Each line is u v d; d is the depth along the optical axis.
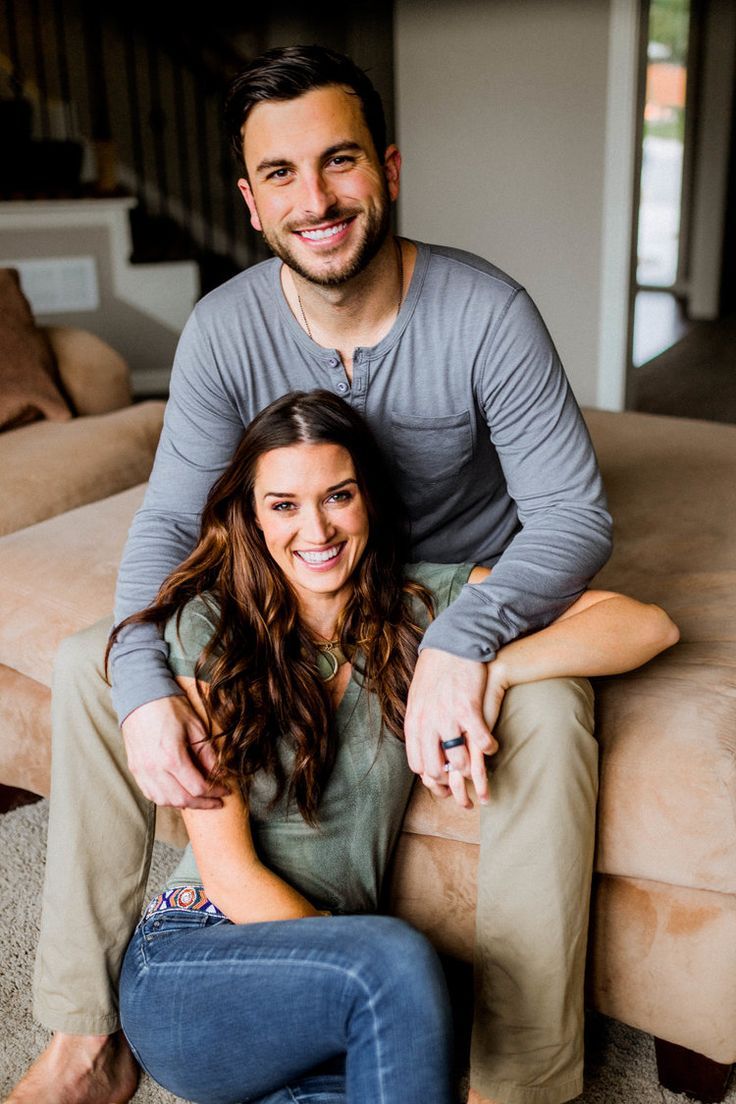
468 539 1.69
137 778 1.30
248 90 1.31
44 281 4.95
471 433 1.53
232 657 1.30
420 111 4.88
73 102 6.12
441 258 1.47
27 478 2.56
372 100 1.35
